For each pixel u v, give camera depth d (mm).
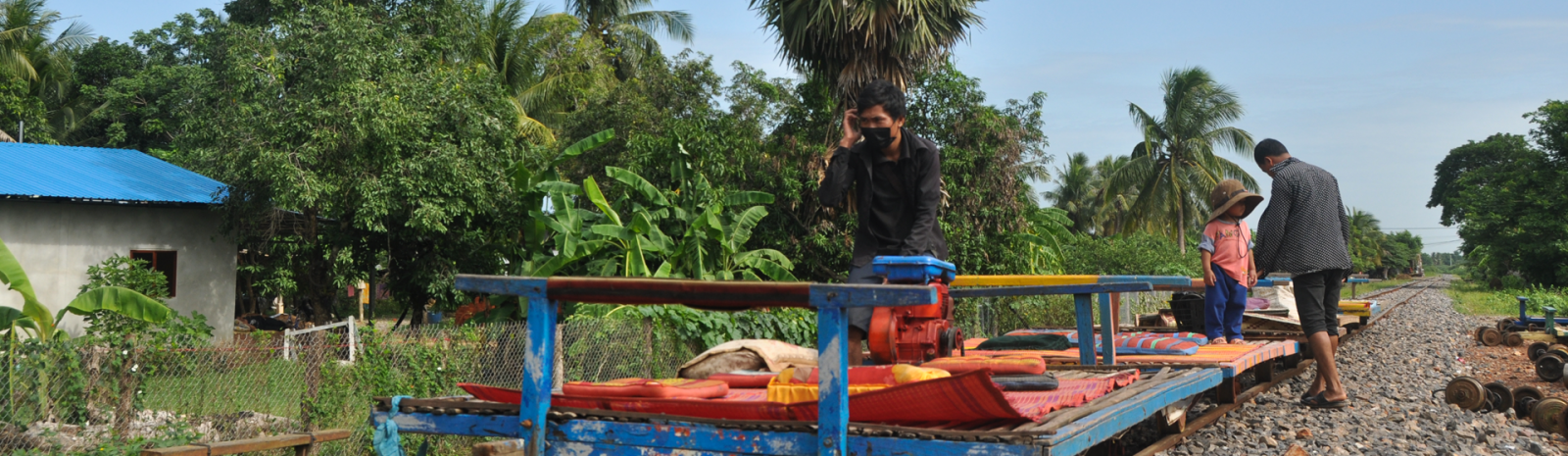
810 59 14094
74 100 29656
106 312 9680
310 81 12305
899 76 13344
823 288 2334
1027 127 16234
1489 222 39250
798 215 15281
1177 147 39094
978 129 15055
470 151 12695
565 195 12242
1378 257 90250
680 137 12875
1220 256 6434
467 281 2713
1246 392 6332
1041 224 17609
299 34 12555
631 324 6977
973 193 14602
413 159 12047
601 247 11602
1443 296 37406
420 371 5918
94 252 13453
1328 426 5414
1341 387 5891
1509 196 38406
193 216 14102
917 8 12914
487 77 13867
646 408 2818
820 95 15727
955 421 2629
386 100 11883
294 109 12086
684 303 2523
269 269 13633
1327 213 5730
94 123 28734
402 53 13828
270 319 16766
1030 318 15203
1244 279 6457
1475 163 66625
